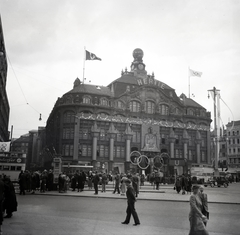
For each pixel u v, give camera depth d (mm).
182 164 75812
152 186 43719
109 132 72875
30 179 26969
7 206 13328
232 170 80688
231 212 17062
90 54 63312
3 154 45562
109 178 53375
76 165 64750
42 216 13930
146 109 81188
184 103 87250
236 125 103125
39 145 128875
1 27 48062
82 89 75188
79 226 11617
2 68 57062
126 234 10359
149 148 76125
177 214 15633
